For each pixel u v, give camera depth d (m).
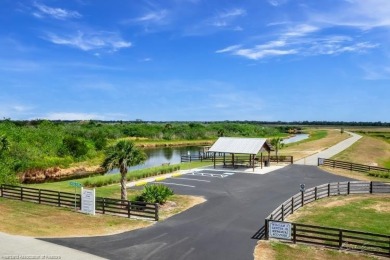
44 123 88.00
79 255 18.31
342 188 35.97
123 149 29.22
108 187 38.47
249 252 19.20
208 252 19.11
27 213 26.55
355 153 72.00
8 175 43.34
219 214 26.86
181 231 22.69
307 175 45.00
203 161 59.97
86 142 75.56
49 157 60.72
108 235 21.70
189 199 31.83
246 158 61.94
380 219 26.78
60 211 27.31
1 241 19.97
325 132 175.12
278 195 33.59
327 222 25.89
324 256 19.08
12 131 68.19
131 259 17.97
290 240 21.09
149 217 25.41
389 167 59.44
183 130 133.62
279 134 166.88
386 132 177.00
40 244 19.77
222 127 152.38
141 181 41.34
